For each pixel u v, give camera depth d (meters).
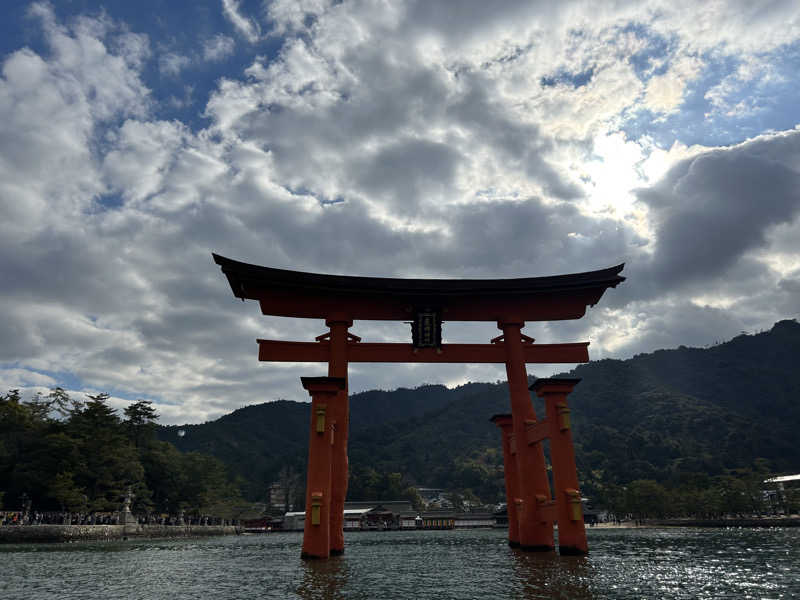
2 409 77.94
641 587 15.88
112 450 81.06
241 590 16.78
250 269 25.06
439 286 26.81
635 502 115.81
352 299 27.25
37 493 70.44
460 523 138.38
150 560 30.97
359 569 21.56
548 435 23.45
